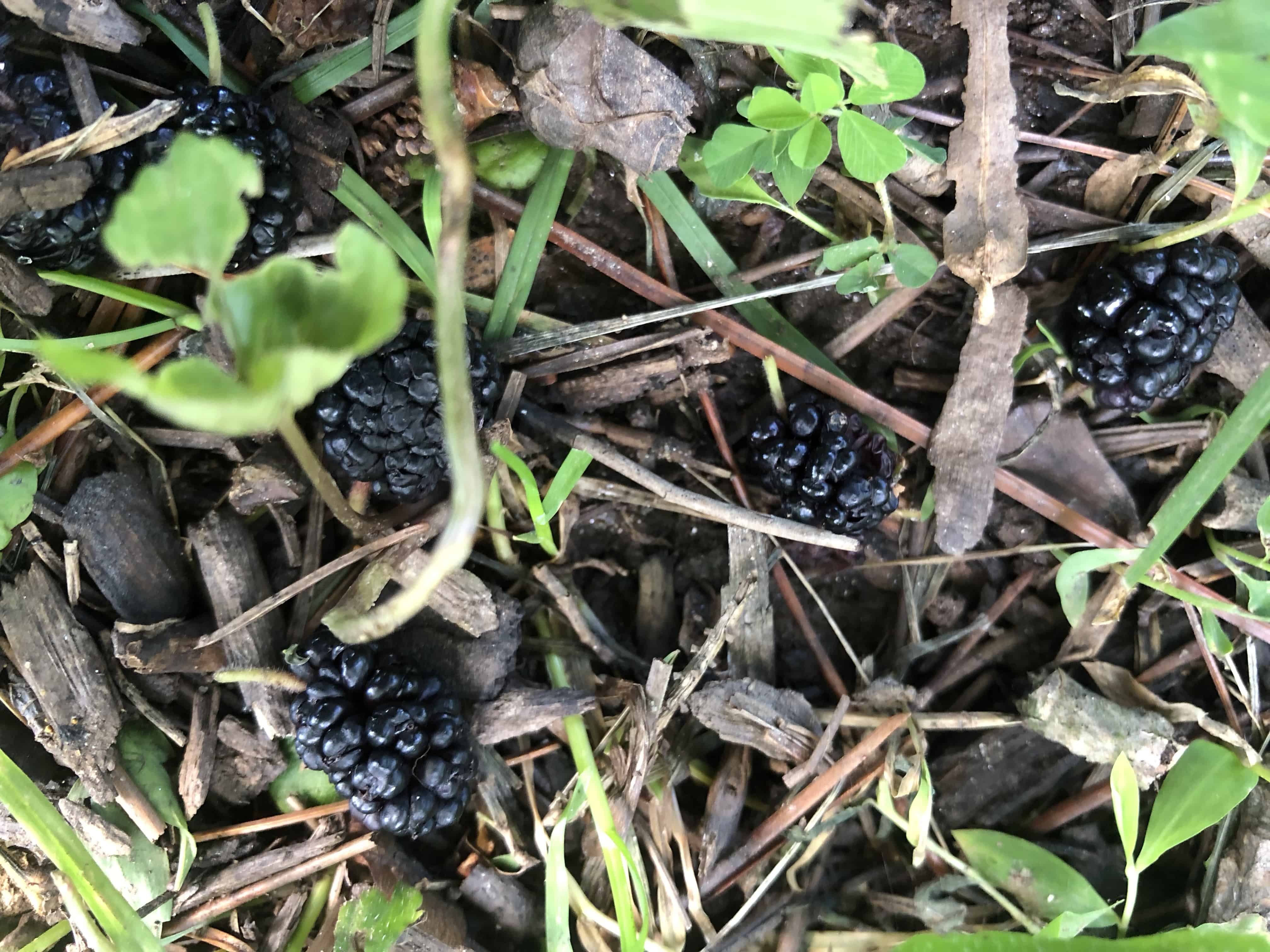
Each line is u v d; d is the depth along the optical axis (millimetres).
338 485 116
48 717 113
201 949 121
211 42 106
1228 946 112
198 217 65
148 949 110
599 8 83
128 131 100
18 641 113
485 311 121
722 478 129
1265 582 122
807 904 129
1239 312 125
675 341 122
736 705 124
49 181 97
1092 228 122
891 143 105
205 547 117
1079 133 122
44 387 115
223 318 65
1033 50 120
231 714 120
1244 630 124
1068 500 127
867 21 117
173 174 64
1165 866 129
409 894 117
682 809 129
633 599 133
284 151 108
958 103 119
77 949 117
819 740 125
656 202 120
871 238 116
